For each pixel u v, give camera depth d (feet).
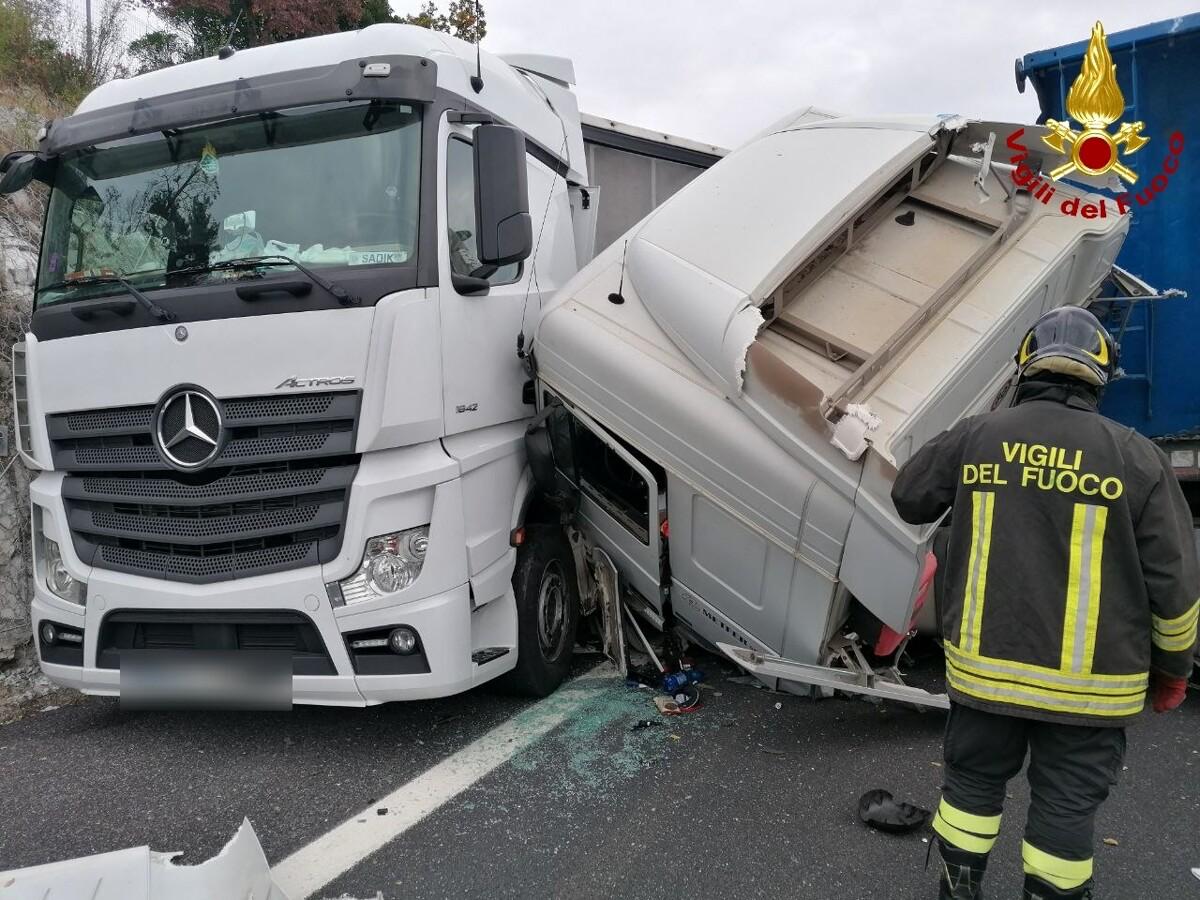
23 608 16.47
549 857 9.71
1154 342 16.43
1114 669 7.08
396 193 11.93
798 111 16.19
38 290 13.03
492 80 14.30
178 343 11.45
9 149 22.81
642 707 13.69
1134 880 9.36
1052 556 7.24
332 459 11.41
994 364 12.50
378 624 11.39
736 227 13.21
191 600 11.62
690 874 9.41
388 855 9.77
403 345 11.32
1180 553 7.02
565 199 16.76
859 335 12.25
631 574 14.56
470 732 12.90
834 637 12.75
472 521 12.30
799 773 11.57
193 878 7.88
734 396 11.78
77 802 11.11
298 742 12.75
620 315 13.41
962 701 7.48
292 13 35.22
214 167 12.54
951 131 13.71
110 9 33.17
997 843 10.00
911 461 8.52
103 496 12.13
